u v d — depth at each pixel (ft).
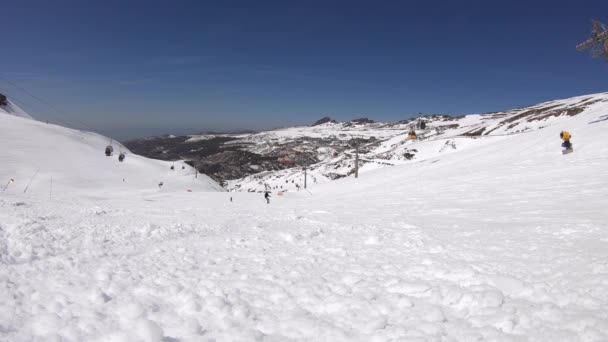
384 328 12.36
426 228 31.30
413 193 73.97
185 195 137.59
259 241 27.78
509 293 14.28
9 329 12.34
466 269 17.24
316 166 545.85
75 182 215.92
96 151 311.06
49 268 19.33
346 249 24.30
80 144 313.73
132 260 21.83
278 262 21.30
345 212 50.57
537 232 24.98
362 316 13.32
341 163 462.19
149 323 12.53
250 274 18.76
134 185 236.84
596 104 256.93
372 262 20.53
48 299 15.07
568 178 56.95
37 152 259.19
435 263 19.08
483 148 133.69
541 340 10.59
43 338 11.93
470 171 91.25
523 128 282.77
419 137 514.27
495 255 19.75
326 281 17.43
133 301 15.03
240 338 11.96
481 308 13.03
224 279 17.92
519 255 19.25
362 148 587.27
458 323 12.17
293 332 12.40
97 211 44.42
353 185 132.87
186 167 330.34
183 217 43.80
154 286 16.83
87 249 23.94
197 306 14.48
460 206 47.98
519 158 94.53
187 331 12.48
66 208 45.03
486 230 27.76
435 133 518.37
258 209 61.87
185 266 20.45
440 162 130.41
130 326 12.82
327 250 24.23
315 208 60.54
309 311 14.11
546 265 16.94
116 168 273.33
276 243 27.07
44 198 65.57
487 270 17.11
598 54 88.74
